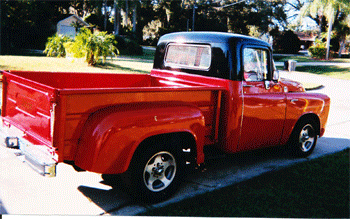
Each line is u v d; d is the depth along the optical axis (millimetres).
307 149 5625
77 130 3145
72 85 4824
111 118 3205
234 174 4719
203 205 3703
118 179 4355
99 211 3498
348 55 47812
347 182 4543
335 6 35438
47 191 3902
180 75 5035
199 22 54875
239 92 4340
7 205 3500
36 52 26141
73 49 17031
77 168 3469
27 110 3533
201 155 4020
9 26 28484
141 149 3547
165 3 55000
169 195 3844
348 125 8367
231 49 4320
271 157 5574
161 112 3547
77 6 56312
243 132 4492
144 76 5504
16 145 3623
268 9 55906
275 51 53469
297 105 5145
